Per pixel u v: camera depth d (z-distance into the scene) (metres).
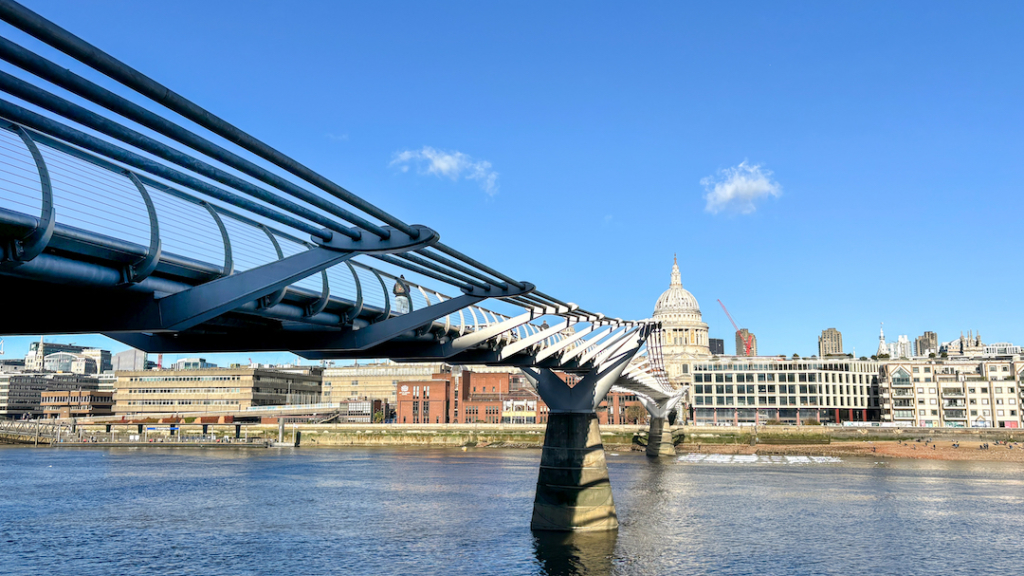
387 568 47.56
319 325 32.16
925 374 190.12
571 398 56.06
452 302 33.38
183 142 13.18
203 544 55.91
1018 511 71.62
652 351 83.69
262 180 15.96
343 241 21.52
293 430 198.38
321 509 72.50
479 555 49.94
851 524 63.47
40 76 10.34
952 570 48.31
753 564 48.47
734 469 116.25
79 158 17.81
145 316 20.42
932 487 91.31
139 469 118.19
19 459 141.00
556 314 43.03
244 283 20.28
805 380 189.00
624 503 74.88
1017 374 180.50
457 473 109.62
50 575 47.47
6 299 21.08
